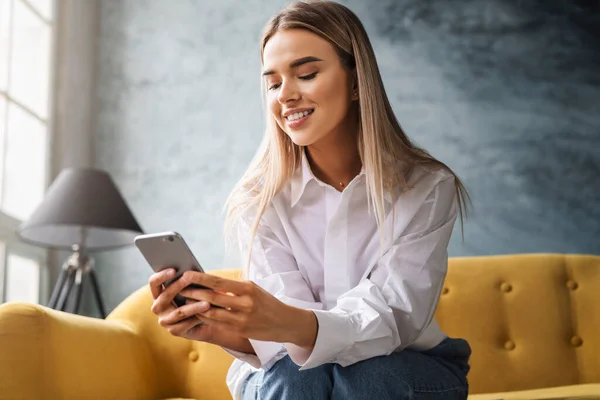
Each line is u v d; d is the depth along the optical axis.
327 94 1.53
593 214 3.95
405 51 4.24
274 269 1.63
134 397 2.23
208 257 4.08
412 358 1.43
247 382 1.52
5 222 3.48
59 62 4.19
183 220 4.14
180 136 4.25
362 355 1.37
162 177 4.21
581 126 4.06
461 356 1.60
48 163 4.03
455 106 4.14
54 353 1.91
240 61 4.32
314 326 1.34
